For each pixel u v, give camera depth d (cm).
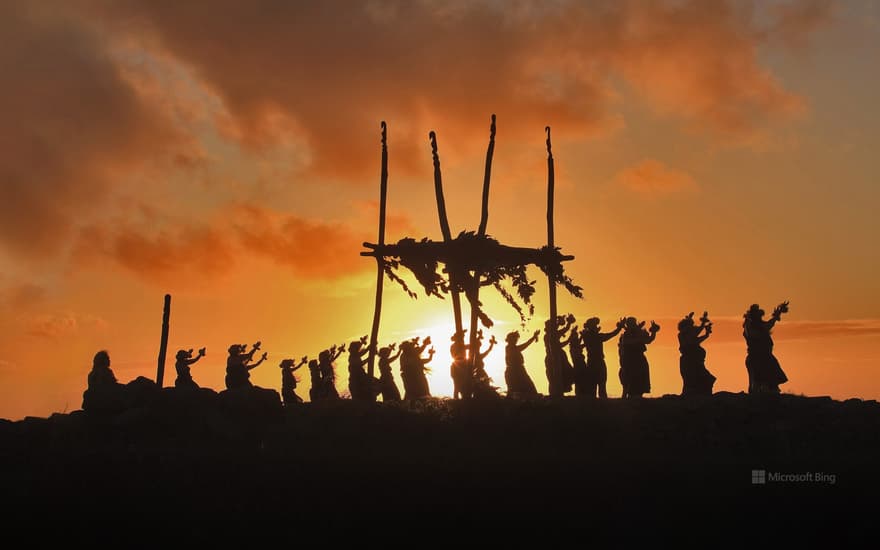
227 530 2309
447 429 2927
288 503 2403
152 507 2397
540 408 3000
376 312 3469
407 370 3562
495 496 2400
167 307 3516
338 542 2261
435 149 3625
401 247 3394
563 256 3406
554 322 3469
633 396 3253
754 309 3247
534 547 2219
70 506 2403
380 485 2448
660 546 2211
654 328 3319
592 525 2291
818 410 2953
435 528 2298
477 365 3328
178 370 3453
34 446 2814
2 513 2380
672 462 2556
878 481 2428
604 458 2612
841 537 2217
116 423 2864
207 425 2886
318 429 2920
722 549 2189
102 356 3033
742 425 2869
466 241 3338
